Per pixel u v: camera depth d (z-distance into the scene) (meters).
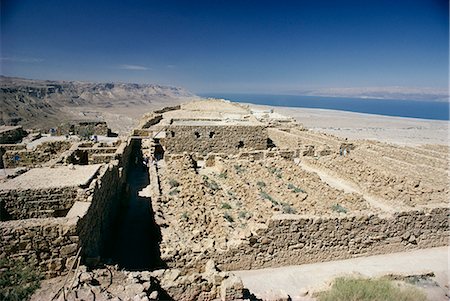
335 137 44.47
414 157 34.44
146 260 16.14
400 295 12.98
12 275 10.66
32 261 11.02
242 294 11.82
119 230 19.75
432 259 17.98
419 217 18.75
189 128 36.47
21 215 13.80
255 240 15.88
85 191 13.72
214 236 16.58
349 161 33.50
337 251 17.39
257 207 20.30
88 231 12.83
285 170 29.72
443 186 27.91
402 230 18.50
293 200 22.47
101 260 12.73
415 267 17.08
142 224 20.70
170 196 21.23
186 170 27.61
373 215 17.80
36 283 10.58
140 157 37.38
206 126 36.84
